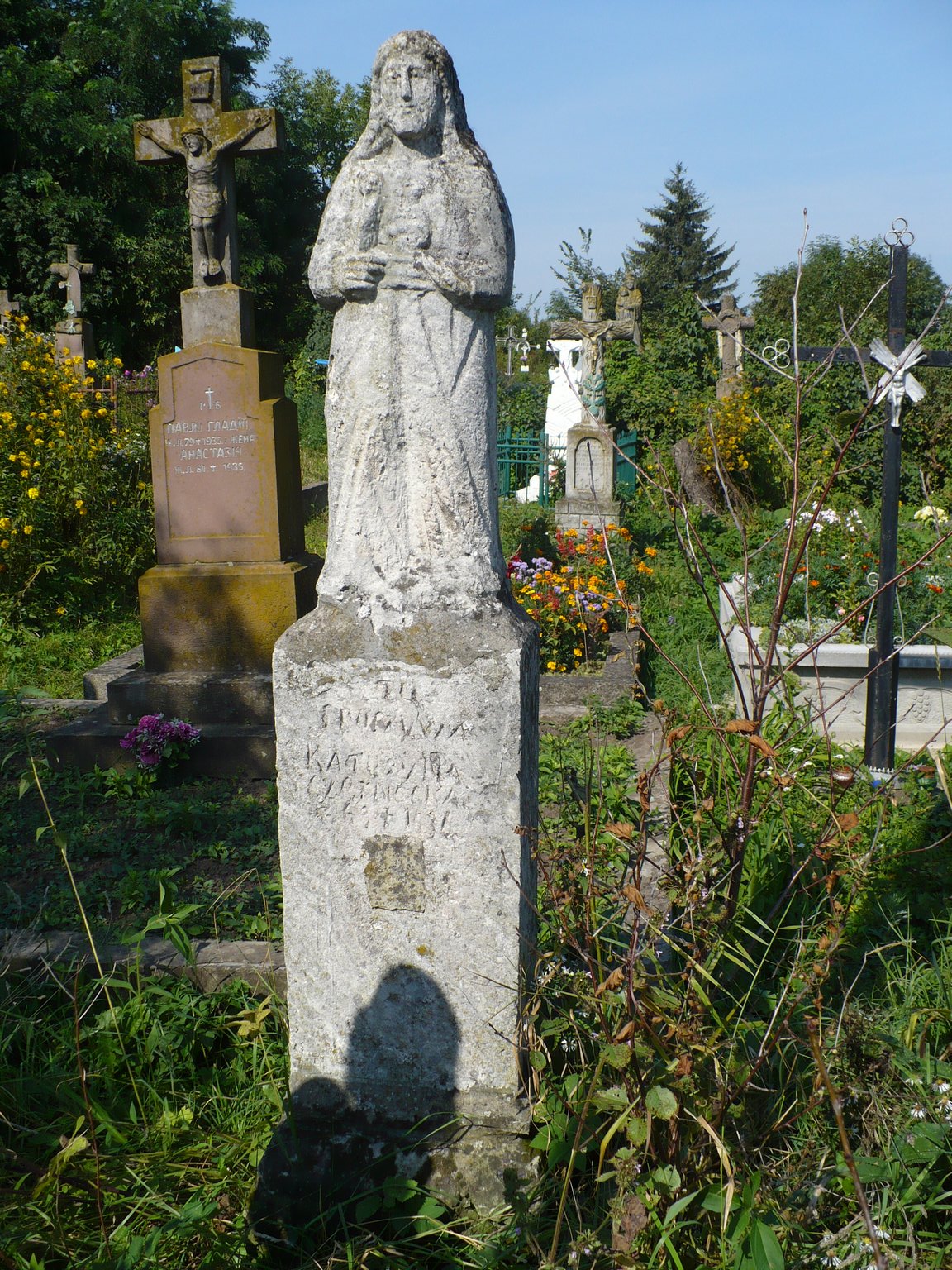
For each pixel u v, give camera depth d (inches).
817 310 920.9
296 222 1369.3
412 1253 104.7
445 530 110.1
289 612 259.3
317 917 113.7
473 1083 112.6
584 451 501.7
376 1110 113.8
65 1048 130.9
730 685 289.0
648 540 490.3
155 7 1077.1
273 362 269.4
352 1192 111.0
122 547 396.8
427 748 108.6
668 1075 93.4
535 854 108.0
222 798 226.1
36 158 1044.5
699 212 2181.3
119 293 1088.8
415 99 106.2
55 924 167.0
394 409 109.8
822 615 289.4
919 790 200.4
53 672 320.8
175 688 248.2
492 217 108.9
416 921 111.3
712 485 543.2
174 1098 126.5
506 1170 103.0
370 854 111.4
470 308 109.3
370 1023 113.7
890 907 156.3
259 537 265.0
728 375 658.8
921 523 386.0
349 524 111.9
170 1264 102.1
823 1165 103.0
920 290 917.8
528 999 110.9
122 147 1026.7
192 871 189.8
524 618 114.2
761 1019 125.6
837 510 426.6
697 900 106.7
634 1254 91.8
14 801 224.1
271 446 261.4
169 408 263.6
